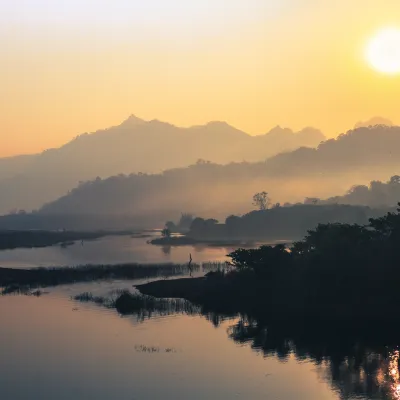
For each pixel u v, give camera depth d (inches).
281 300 4785.9
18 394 2645.2
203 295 5103.3
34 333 3715.6
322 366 3061.0
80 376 2881.4
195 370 2972.4
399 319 4178.2
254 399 2581.2
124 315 4313.5
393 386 2743.6
